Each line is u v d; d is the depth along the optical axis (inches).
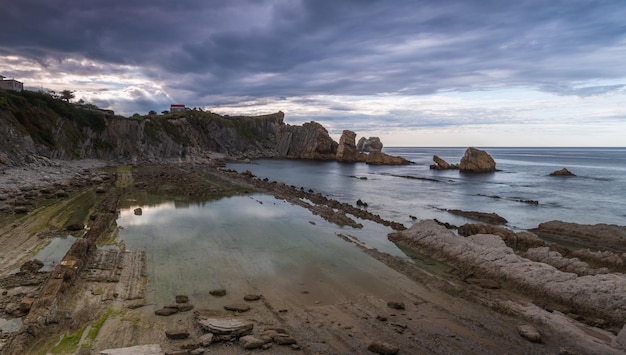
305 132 5497.1
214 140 4849.9
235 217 1138.7
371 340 434.6
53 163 2231.8
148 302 523.5
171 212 1187.9
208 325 437.4
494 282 636.1
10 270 628.4
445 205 1581.0
